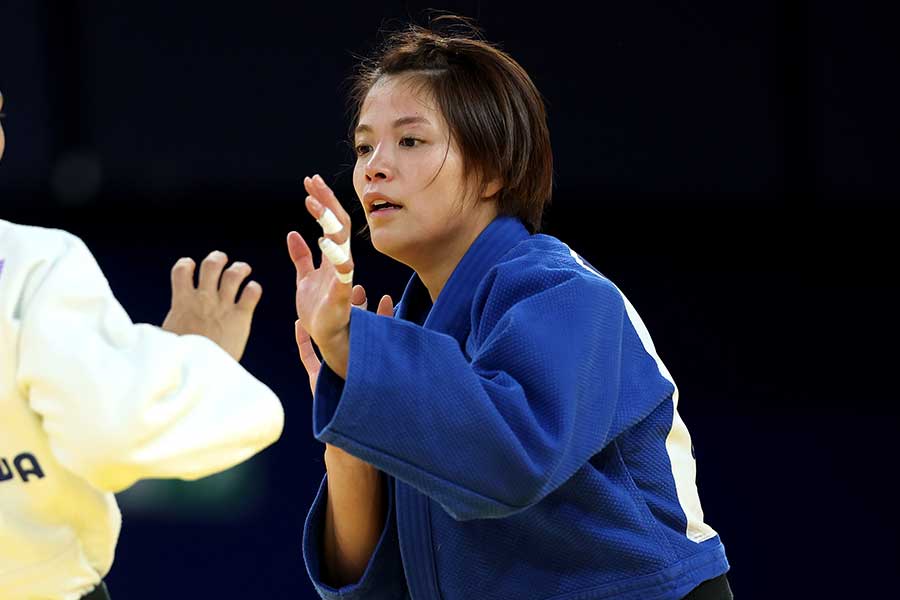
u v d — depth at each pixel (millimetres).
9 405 6551
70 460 6398
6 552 6719
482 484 7676
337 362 7797
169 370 6488
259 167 25797
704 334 24578
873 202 25203
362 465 9391
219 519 20578
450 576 8984
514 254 9375
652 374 9086
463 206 9617
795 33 24734
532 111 9914
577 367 8078
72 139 25516
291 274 25062
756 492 21969
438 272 9891
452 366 7684
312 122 25562
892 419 23031
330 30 25297
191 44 25484
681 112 25141
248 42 25438
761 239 25688
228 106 25656
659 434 9148
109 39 25344
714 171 25328
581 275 8578
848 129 24984
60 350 6426
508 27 24453
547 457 7727
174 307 7336
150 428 6352
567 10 24594
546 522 8664
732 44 24875
